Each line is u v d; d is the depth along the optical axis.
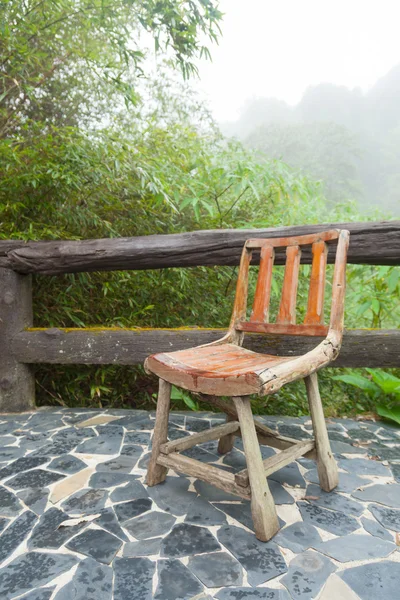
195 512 1.57
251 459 1.41
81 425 2.57
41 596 1.15
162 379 1.64
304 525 1.49
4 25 2.26
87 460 2.05
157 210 3.12
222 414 2.83
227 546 1.36
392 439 2.41
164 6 2.32
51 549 1.35
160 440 1.74
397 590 1.17
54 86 3.10
